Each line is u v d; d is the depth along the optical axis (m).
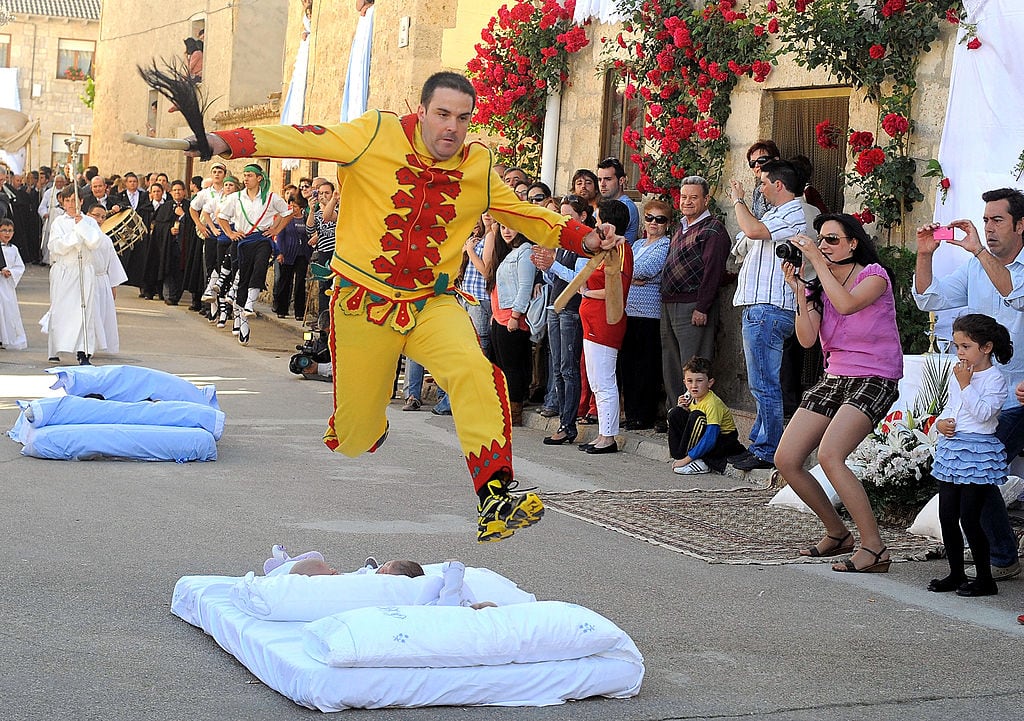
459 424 4.95
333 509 8.30
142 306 22.53
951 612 6.59
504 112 15.57
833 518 7.67
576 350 11.51
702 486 9.84
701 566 7.36
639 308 11.69
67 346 14.64
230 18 30.88
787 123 11.91
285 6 30.80
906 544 8.02
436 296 5.14
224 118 30.73
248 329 18.20
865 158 10.34
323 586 5.23
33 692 4.70
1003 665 5.70
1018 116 9.48
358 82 21.28
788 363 11.18
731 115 12.39
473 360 4.95
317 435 11.26
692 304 11.16
